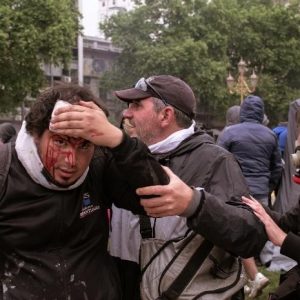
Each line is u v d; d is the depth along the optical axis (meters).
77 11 24.83
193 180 1.97
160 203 1.54
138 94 2.08
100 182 1.63
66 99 1.44
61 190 1.52
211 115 34.31
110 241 2.07
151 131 2.08
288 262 5.07
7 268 1.53
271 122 35.50
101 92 34.81
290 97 34.50
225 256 1.87
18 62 21.66
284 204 4.77
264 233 1.85
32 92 22.67
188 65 30.70
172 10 31.92
